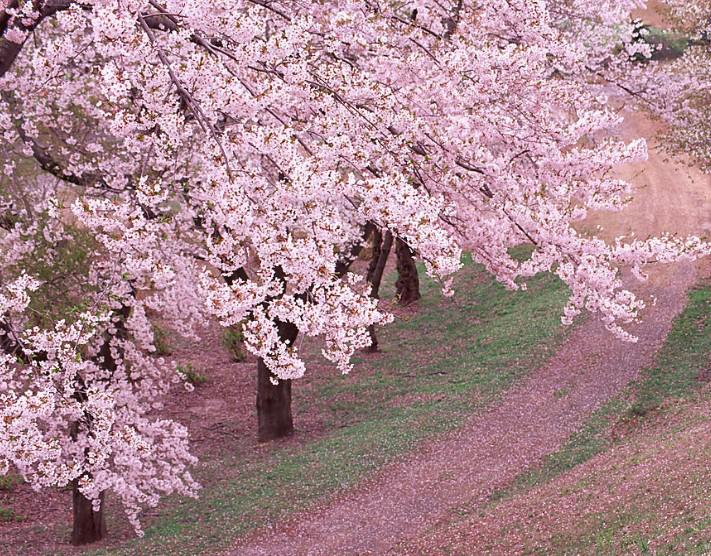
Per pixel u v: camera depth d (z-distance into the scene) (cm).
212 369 3256
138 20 846
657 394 2161
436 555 1514
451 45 1222
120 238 839
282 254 792
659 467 1514
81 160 1611
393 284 3925
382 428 2377
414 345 3172
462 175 1123
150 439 1697
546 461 1922
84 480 1098
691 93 2670
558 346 2692
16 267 1481
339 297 799
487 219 1182
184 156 1298
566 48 1322
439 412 2394
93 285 1482
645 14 4584
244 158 964
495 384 2525
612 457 1761
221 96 834
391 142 1007
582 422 2106
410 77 1177
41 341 1025
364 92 986
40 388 1059
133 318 1792
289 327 2219
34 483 1055
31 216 1557
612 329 1237
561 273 1206
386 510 1825
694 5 2698
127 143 838
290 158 815
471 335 3116
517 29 1275
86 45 961
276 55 867
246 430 2655
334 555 1631
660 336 2538
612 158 1220
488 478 1898
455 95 1162
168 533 1869
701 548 1073
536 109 1273
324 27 1145
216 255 841
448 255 896
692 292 2838
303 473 2130
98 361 1684
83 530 1892
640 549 1183
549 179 1265
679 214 3628
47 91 1466
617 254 1204
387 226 890
